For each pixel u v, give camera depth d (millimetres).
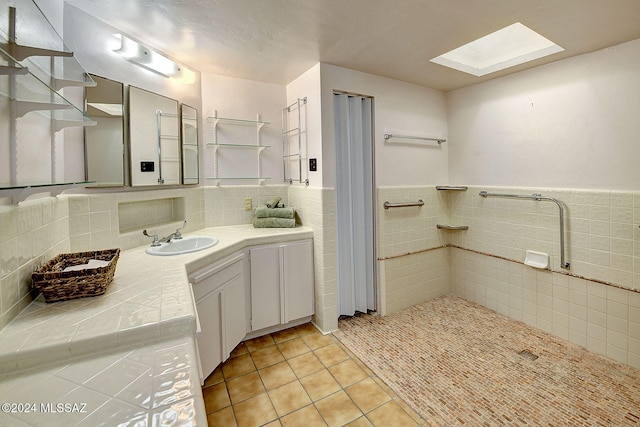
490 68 2592
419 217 3039
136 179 1990
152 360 857
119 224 1997
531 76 2484
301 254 2529
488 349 2229
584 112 2184
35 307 1106
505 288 2756
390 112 2795
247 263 2301
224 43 2041
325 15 1703
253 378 1952
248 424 1588
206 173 2625
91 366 832
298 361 2125
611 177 2068
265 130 2865
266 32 1895
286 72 2594
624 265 2021
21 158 1157
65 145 1587
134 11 1664
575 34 1894
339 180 2648
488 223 2871
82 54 1679
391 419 1601
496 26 1835
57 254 1428
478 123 2908
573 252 2273
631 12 1652
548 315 2443
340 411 1663
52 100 1286
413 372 1980
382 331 2527
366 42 2043
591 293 2182
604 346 2119
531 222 2529
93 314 1040
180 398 695
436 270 3191
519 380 1878
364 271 2777
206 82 2576
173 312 1051
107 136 1809
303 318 2664
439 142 3135
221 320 1983
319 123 2424
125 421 620
